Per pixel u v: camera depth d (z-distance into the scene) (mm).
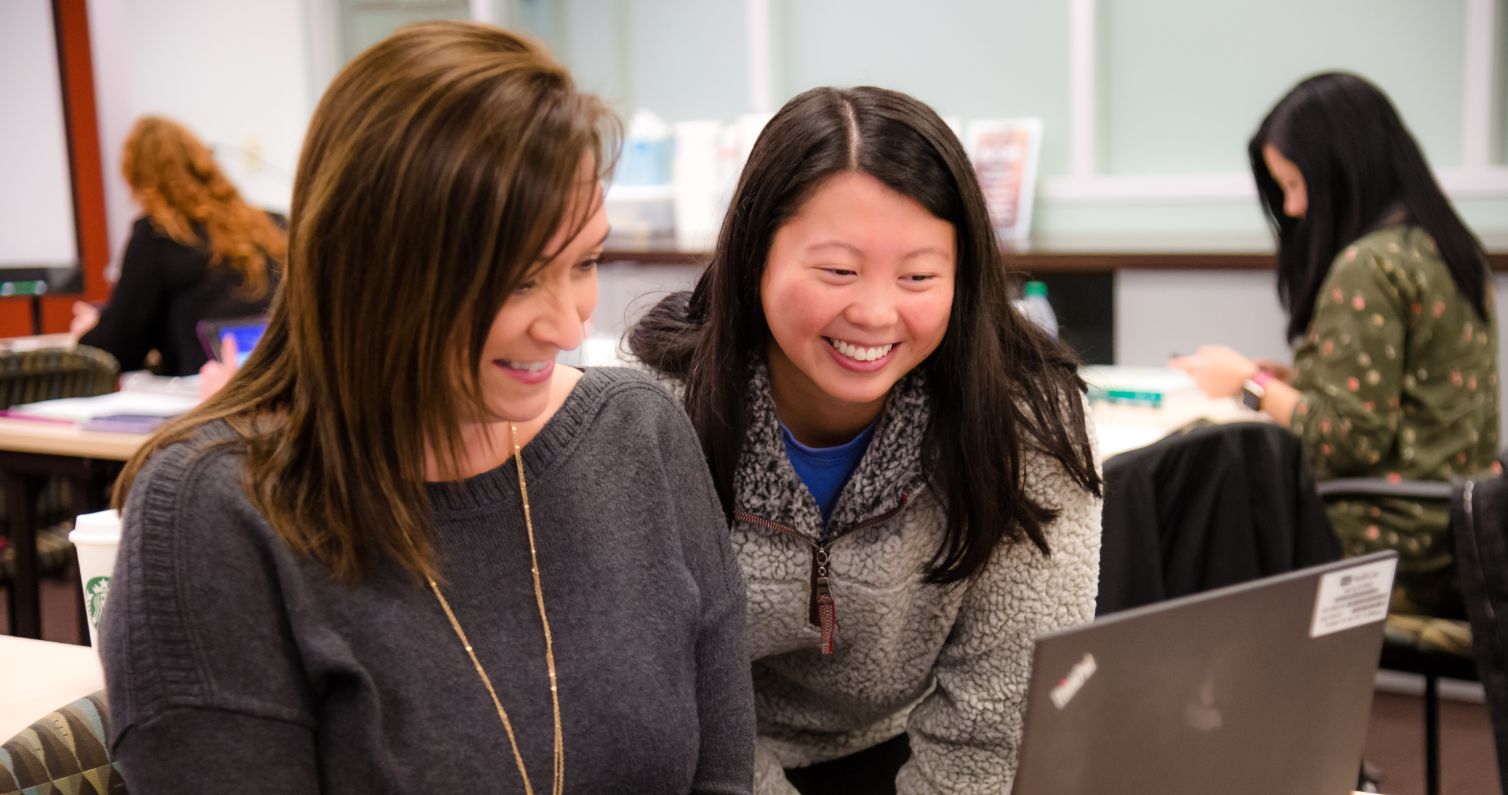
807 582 1277
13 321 6051
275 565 893
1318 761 893
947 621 1333
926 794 1369
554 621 993
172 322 3670
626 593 1030
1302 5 3762
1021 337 1243
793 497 1244
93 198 6027
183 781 852
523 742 955
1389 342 2387
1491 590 1806
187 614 861
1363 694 897
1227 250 3590
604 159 893
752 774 1155
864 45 4402
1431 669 2217
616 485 1054
